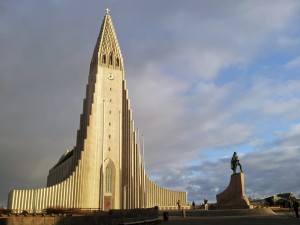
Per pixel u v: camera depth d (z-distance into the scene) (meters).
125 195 84.00
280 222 33.25
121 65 97.25
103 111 84.12
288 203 73.38
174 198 90.38
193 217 55.84
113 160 85.94
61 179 97.81
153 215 41.66
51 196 73.94
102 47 97.19
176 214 66.00
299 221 34.28
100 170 83.56
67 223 27.48
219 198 70.25
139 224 34.75
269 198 90.44
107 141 87.00
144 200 83.56
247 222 34.81
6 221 24.33
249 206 61.19
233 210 58.81
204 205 80.62
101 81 92.44
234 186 66.81
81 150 84.19
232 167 68.12
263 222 33.94
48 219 26.55
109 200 82.38
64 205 74.56
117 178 85.19
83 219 28.67
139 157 88.69
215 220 41.94
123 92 94.31
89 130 83.88
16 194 70.00
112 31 101.69
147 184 88.25
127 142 89.44
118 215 32.53
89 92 94.44
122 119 91.38
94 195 80.75
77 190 77.56
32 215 29.25
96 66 94.38
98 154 84.56
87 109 92.62
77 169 79.06
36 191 72.38
